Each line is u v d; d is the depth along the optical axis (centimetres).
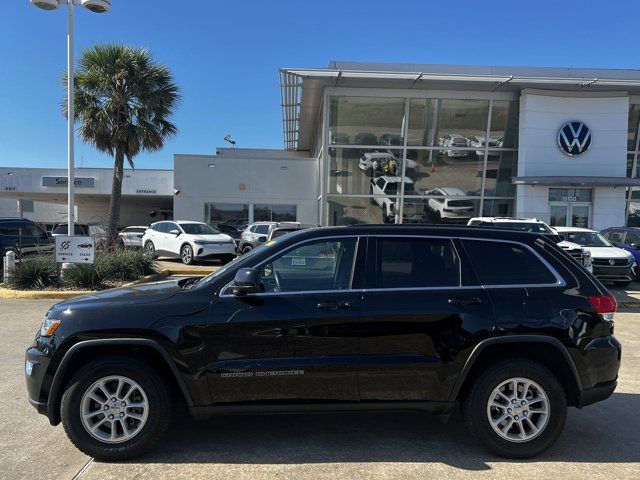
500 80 1933
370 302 373
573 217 2091
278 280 392
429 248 398
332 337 368
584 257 1277
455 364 371
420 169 2145
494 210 2175
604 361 382
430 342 371
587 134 2070
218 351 362
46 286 1202
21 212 4031
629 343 802
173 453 378
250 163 2681
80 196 3916
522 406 376
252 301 370
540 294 384
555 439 376
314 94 2219
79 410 359
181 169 2652
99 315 365
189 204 2656
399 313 371
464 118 2128
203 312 365
